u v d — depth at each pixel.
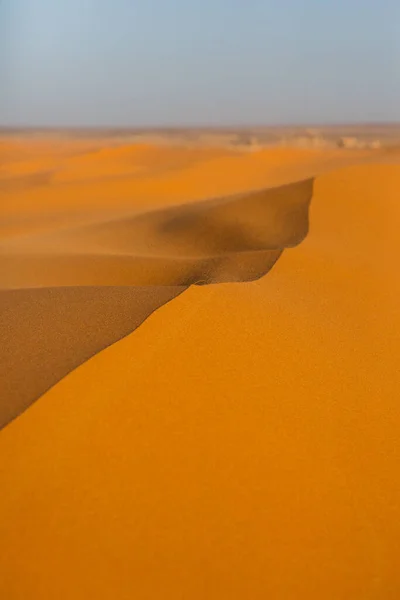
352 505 3.53
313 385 4.35
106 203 23.09
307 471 3.62
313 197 12.42
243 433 3.67
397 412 4.45
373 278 7.79
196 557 3.05
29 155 51.12
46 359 3.89
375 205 12.09
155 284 8.59
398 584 3.21
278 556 3.16
